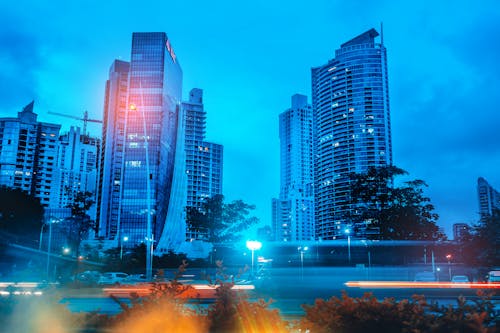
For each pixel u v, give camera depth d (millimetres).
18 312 9148
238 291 9172
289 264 151000
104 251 128000
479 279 55344
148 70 197875
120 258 104812
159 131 192250
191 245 143625
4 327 8883
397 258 95688
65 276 38062
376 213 88625
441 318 7973
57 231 122188
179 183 196500
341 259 143875
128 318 8805
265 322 8531
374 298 8875
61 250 107375
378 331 8141
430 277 50062
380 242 90438
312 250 153875
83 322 9328
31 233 115062
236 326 8305
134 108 95125
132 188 187000
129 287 37625
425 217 86562
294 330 9461
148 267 76312
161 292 9227
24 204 114125
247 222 146875
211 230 145375
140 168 188625
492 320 8172
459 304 8391
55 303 9727
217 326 8273
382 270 84875
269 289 39188
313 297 31203
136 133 192125
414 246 86312
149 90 195875
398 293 34656
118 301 9734
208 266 119312
